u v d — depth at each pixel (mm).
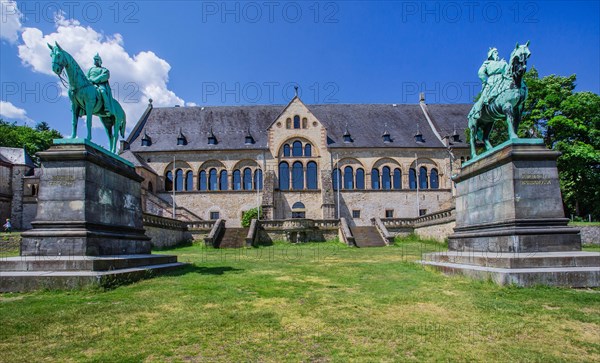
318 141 51938
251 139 53250
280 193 50625
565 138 34594
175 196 50594
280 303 8641
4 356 5445
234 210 50562
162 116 57094
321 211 50375
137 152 51375
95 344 5918
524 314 7527
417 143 53219
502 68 13859
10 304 8125
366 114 58625
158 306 8156
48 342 6000
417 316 7555
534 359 5383
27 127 64750
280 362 5305
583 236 31156
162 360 5344
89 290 9352
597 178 34531
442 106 60469
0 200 50375
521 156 11898
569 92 35094
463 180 15086
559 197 11883
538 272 9711
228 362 5301
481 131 15555
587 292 9102
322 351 5715
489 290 9438
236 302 8664
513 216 11781
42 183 11758
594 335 6398
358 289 10336
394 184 52062
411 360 5367
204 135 54188
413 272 13352
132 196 14844
